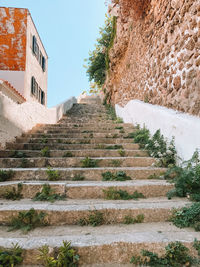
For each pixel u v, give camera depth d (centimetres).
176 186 264
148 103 524
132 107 613
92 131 548
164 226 202
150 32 517
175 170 295
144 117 497
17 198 254
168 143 353
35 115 616
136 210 214
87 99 2020
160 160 345
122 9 676
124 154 393
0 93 405
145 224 207
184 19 339
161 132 390
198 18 296
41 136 506
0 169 311
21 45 909
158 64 461
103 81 1480
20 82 884
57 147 429
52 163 353
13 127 462
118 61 953
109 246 164
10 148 422
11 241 168
